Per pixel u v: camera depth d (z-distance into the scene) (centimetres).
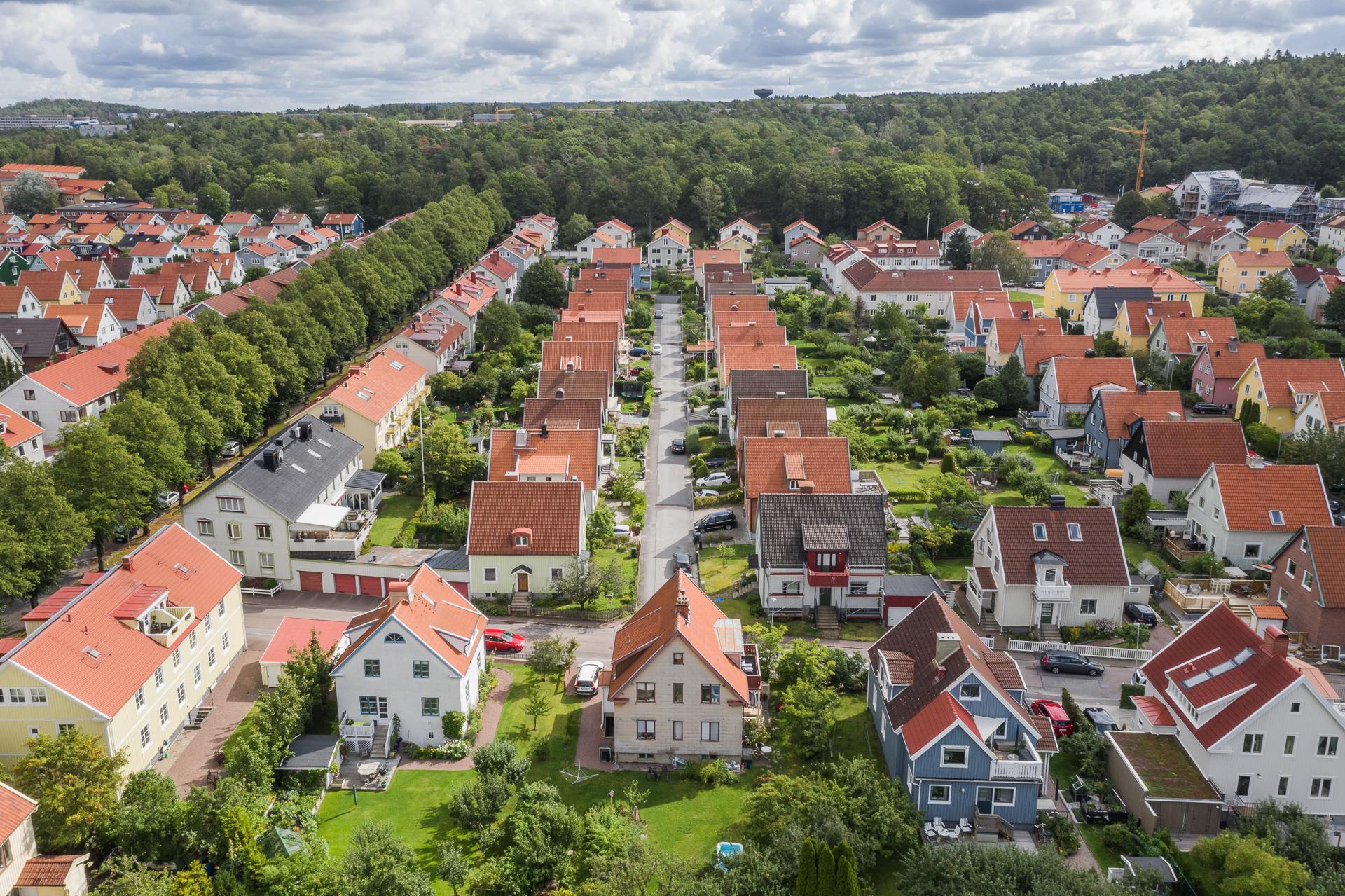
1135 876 4984
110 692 5653
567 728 6569
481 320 15575
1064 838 5400
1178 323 13775
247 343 11306
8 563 7106
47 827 5006
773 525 8081
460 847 5434
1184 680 6022
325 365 13600
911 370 12900
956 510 9000
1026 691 6419
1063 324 16875
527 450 9669
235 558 8500
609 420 12206
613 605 8138
